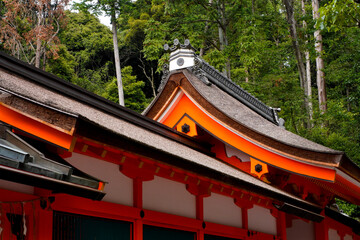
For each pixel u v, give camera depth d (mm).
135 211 6094
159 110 9977
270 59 27938
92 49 49094
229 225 8430
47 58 38344
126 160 5613
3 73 5340
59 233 4984
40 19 35281
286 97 23562
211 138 9945
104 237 5652
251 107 11500
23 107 4242
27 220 4617
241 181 7113
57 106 4262
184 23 26531
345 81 22312
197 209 7543
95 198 4344
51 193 4641
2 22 35406
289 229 11727
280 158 8711
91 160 5547
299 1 41312
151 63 48156
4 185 4477
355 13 11805
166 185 6957
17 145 4188
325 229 11359
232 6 28359
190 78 9727
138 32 47125
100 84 43656
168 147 6996
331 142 19750
